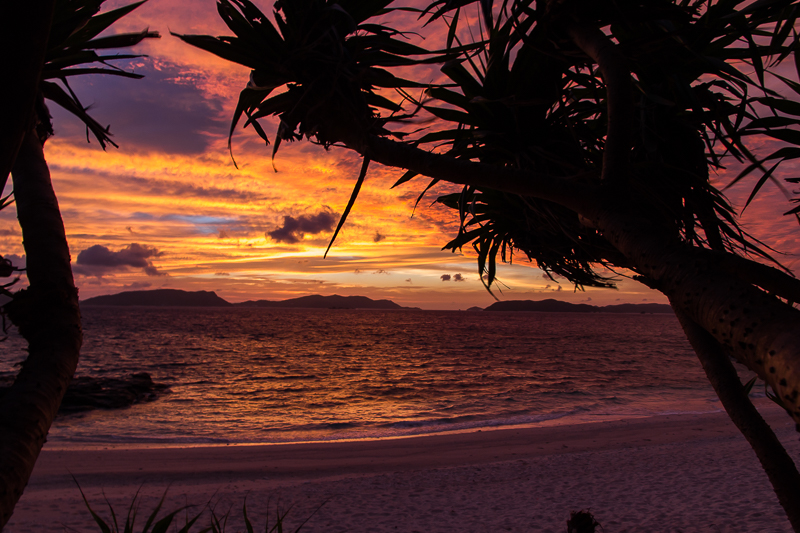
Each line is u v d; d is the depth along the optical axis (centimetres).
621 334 10294
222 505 890
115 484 1059
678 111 192
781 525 661
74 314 106
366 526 781
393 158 147
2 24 66
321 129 156
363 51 161
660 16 137
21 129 74
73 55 156
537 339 8331
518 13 147
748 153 143
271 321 15138
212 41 152
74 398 2234
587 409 2250
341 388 2975
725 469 998
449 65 168
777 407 1794
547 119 190
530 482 1007
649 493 875
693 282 83
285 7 150
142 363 4147
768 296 71
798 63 146
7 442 77
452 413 2208
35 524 762
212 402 2448
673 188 183
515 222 241
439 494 947
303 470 1199
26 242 111
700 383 3148
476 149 204
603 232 119
